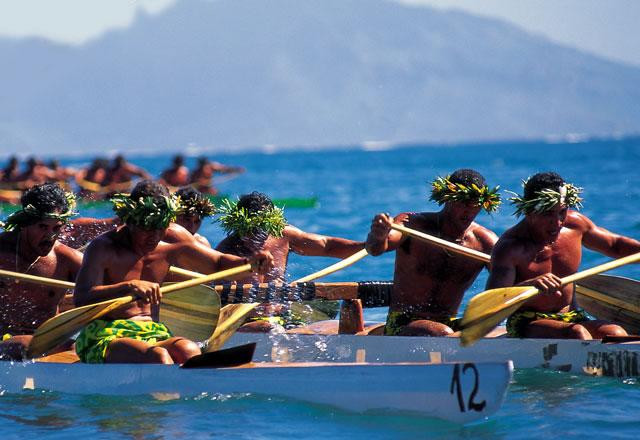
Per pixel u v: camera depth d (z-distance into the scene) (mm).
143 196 21188
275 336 25062
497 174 132375
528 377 22453
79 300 20922
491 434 17859
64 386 21469
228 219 27906
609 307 25484
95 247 21188
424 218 25203
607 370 22016
